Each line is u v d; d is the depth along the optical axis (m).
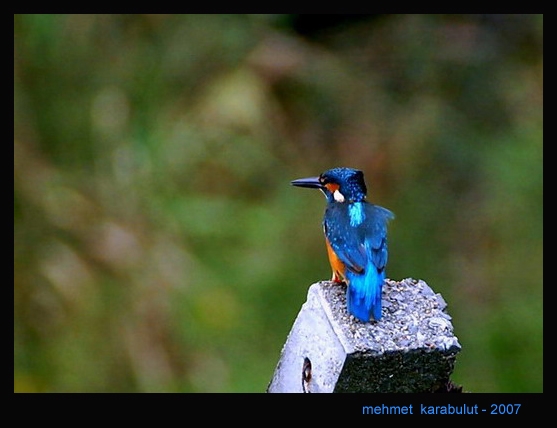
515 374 13.29
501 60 16.06
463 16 16.31
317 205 13.55
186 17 13.77
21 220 11.78
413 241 14.44
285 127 14.14
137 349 11.64
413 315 6.13
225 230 12.63
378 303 6.11
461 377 13.43
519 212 14.44
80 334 11.62
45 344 11.59
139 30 13.20
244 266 12.45
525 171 14.57
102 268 11.81
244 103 13.46
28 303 11.62
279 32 15.02
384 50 15.99
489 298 13.96
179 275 12.03
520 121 15.45
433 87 15.75
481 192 14.77
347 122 15.02
